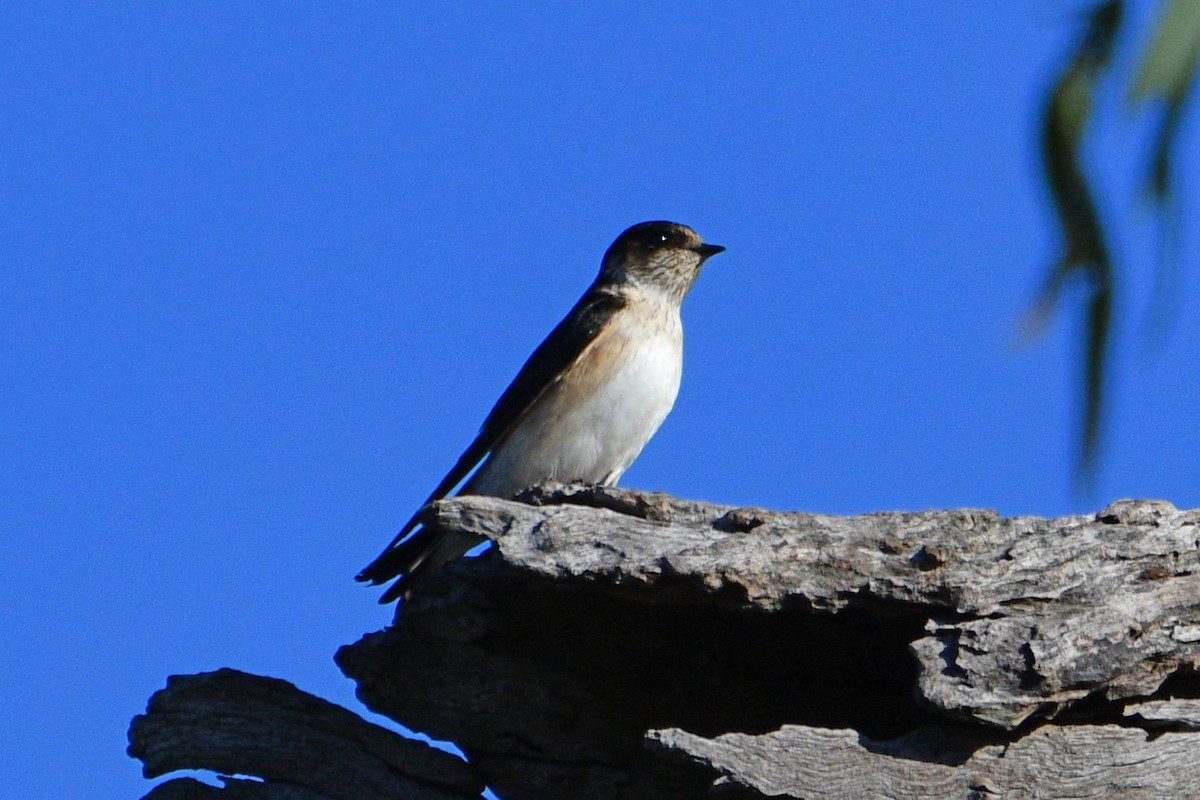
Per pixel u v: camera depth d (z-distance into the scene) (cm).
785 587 1098
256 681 1234
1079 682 1060
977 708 1047
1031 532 1119
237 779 1216
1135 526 1122
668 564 1092
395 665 1253
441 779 1223
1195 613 1097
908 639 1146
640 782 1216
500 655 1240
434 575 1223
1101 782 1065
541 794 1231
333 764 1216
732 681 1237
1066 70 826
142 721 1227
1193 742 1084
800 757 1056
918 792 1053
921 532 1118
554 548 1120
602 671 1245
